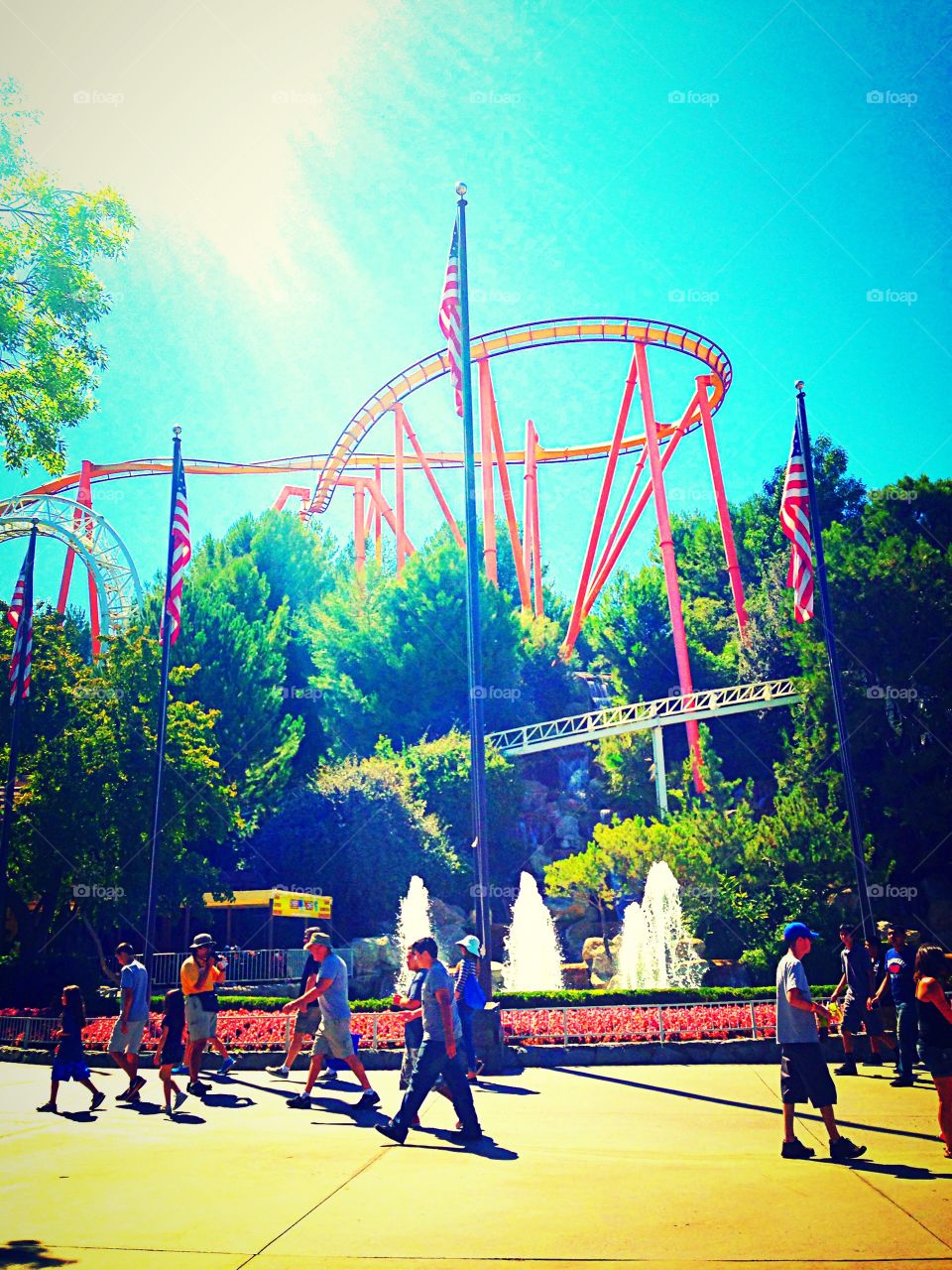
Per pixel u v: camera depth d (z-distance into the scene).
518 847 58.06
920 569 49.12
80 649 65.25
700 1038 19.19
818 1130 11.95
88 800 39.38
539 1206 8.53
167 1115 13.71
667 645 81.38
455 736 59.53
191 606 58.78
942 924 44.50
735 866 42.31
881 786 45.69
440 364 69.62
